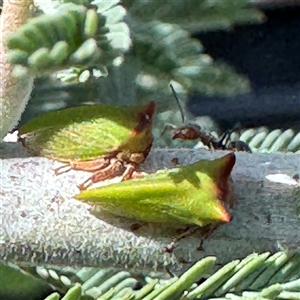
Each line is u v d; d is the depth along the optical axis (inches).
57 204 2.6
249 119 6.6
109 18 2.8
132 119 2.7
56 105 4.0
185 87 4.0
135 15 3.8
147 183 2.6
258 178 2.7
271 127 6.6
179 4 3.8
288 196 2.7
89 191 2.6
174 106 4.2
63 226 2.6
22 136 2.7
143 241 2.6
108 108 2.7
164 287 2.7
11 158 2.7
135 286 3.5
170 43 3.9
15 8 2.8
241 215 2.7
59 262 2.7
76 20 2.6
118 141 2.7
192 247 2.7
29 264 2.7
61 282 3.5
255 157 2.7
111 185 2.6
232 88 4.0
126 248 2.6
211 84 4.0
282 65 6.9
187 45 3.9
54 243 2.6
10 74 2.8
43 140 2.7
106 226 2.6
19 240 2.6
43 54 2.6
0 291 3.8
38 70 2.6
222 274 2.6
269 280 2.7
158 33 3.8
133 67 3.9
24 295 3.8
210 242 2.7
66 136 2.7
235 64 7.0
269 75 6.8
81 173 2.7
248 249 2.7
